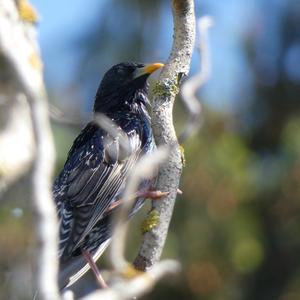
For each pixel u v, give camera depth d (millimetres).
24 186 8219
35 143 5656
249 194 16500
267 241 16953
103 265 14711
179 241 15906
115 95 11812
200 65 8297
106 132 10977
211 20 8703
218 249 16094
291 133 17047
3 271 12461
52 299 5457
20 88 5852
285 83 17719
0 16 7277
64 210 10547
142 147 11148
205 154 16109
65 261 10156
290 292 16938
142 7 16891
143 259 8898
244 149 16578
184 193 15977
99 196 10688
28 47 7996
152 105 9078
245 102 17406
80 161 10875
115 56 16734
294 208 16938
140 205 10445
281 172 16906
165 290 16094
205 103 16484
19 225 12930
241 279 16641
